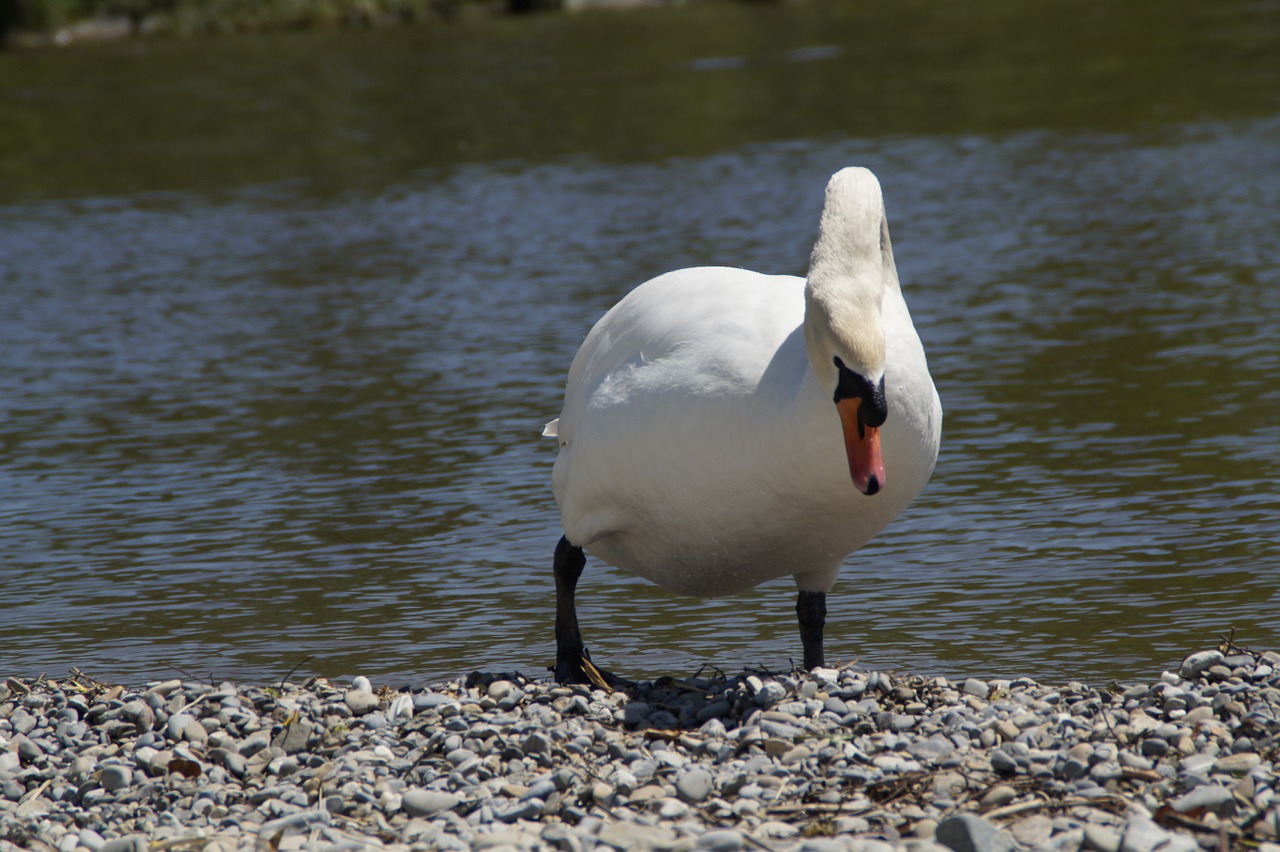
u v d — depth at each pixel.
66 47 59.50
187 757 8.39
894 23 53.81
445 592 11.90
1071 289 20.67
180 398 18.14
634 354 8.91
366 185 33.09
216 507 14.24
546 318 20.72
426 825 7.30
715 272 9.08
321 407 17.42
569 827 7.09
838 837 6.75
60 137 41.56
